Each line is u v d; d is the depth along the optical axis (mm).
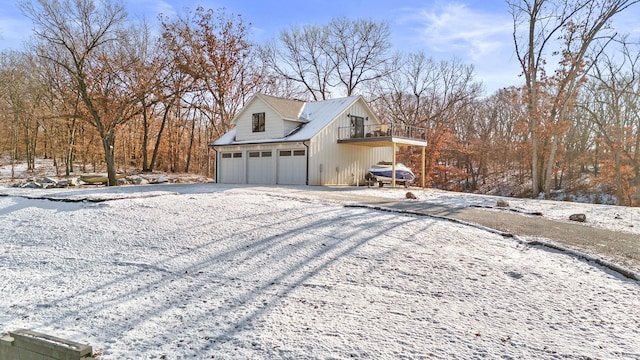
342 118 22797
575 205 14281
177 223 9469
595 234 8672
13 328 4625
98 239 8516
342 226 8945
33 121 35375
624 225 9867
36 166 37531
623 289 5461
